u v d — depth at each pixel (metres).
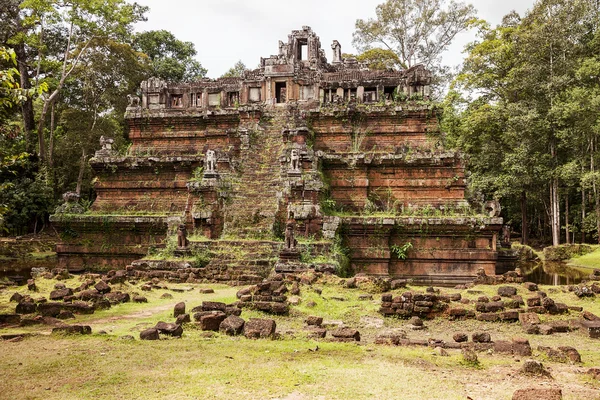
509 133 45.19
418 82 31.88
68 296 16.33
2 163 15.62
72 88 51.91
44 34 48.94
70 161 52.19
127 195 31.52
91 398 7.14
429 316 14.42
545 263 39.91
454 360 9.43
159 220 28.52
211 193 26.56
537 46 43.69
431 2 56.16
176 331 11.30
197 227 26.16
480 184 47.47
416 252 26.27
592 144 43.44
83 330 11.38
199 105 35.19
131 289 18.98
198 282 21.94
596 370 8.48
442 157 27.98
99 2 42.00
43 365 8.69
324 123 31.52
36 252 41.50
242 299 15.28
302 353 9.73
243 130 30.33
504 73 49.25
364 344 11.18
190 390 7.45
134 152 33.25
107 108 50.94
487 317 14.02
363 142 31.00
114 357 9.23
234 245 24.69
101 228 29.31
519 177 44.56
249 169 29.34
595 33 43.44
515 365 9.16
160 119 33.25
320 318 13.55
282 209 26.14
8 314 13.17
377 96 32.81
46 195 44.44
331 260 22.50
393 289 17.61
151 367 8.63
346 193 28.70
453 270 25.94
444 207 27.39
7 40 43.22
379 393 7.40
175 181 30.83
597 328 12.27
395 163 28.55
